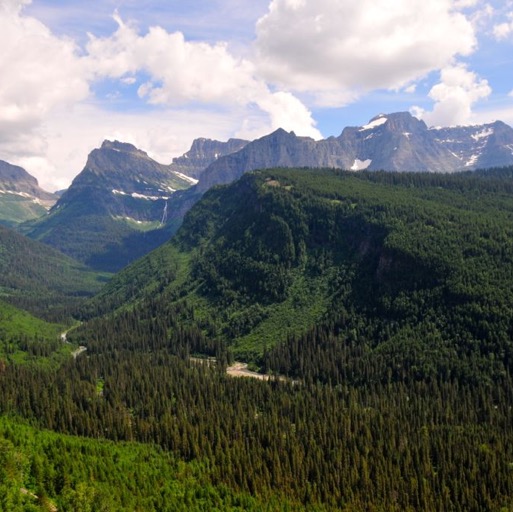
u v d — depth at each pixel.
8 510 155.62
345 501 194.88
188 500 185.88
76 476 184.75
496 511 186.50
